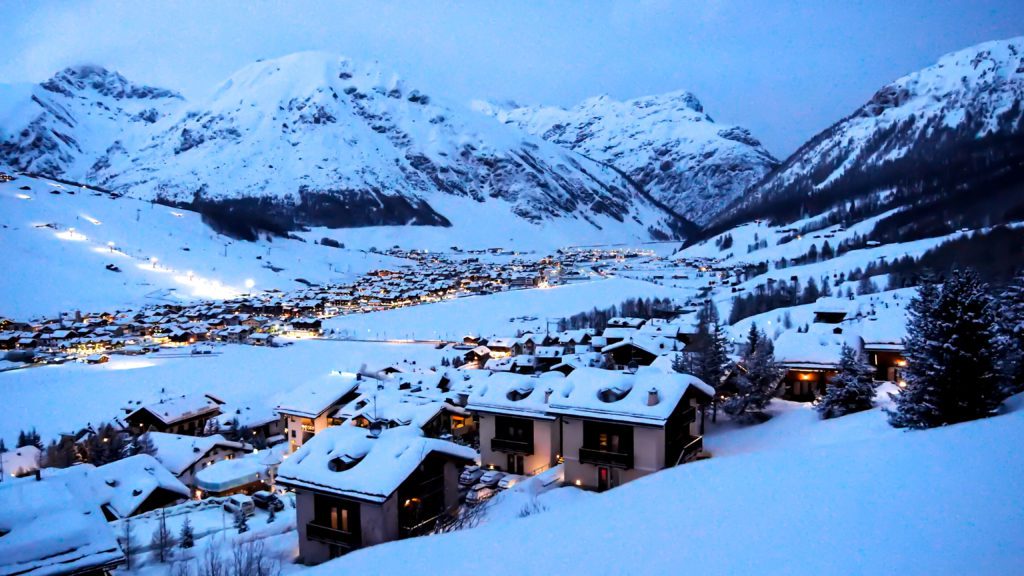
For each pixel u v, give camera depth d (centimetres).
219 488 4838
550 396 3834
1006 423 2005
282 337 15375
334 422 5834
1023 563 952
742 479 1783
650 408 3403
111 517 4097
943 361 3064
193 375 10744
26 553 1741
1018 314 3625
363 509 2775
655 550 1260
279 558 3003
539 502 3056
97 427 7212
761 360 4994
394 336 15125
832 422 4153
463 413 5441
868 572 1010
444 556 1428
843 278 15512
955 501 1302
